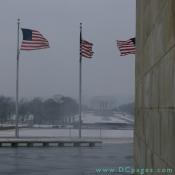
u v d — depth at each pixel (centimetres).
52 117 15800
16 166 3578
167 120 782
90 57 5541
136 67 1620
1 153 4966
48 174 3023
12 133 10162
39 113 15912
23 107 16000
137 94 1539
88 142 6272
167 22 801
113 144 6550
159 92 893
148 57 1130
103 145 6350
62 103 15700
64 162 3906
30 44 5053
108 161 3991
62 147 6000
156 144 928
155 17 979
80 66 6341
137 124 1518
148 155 1095
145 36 1224
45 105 15938
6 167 3497
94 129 13788
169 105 764
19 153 4969
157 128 914
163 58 843
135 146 1623
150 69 1073
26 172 3155
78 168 3394
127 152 5084
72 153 4966
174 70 722
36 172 3152
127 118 15400
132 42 4859
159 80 896
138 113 1477
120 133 11006
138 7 1544
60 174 3023
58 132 11088
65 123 15338
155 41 973
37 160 4109
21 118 16000
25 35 5047
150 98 1065
